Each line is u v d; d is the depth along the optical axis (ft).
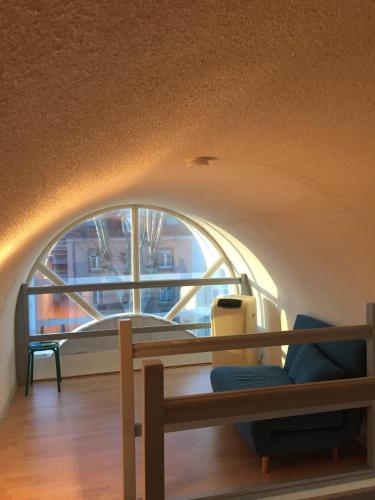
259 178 7.68
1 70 1.55
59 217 7.98
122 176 5.79
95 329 16.31
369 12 2.28
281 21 2.15
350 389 2.89
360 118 4.42
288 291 13.55
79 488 8.69
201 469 9.31
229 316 14.93
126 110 2.67
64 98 2.02
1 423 11.69
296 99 3.83
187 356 16.93
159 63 2.14
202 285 17.02
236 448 10.24
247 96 3.55
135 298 16.72
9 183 2.97
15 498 8.36
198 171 7.62
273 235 11.60
